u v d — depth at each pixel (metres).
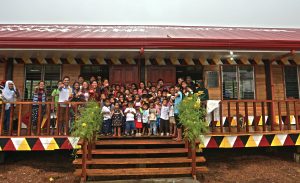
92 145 6.69
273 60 10.43
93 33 9.97
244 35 10.32
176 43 8.20
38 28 12.06
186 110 6.21
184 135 6.36
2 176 6.68
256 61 10.62
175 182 5.85
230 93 10.50
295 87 10.88
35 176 6.75
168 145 7.48
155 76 10.20
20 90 9.80
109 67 10.16
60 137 7.18
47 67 10.09
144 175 6.50
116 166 7.12
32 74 10.00
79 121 5.90
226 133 7.57
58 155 8.59
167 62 10.25
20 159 8.14
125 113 7.77
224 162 8.13
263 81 10.66
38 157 8.37
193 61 10.35
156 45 8.17
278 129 8.70
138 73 10.12
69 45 8.03
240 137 7.65
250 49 8.56
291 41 8.50
